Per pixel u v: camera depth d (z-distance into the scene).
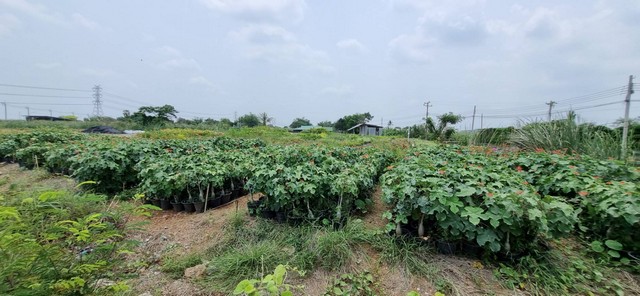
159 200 4.41
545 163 4.59
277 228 3.44
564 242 3.06
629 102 9.43
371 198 4.51
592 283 2.44
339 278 2.60
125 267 2.73
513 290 2.37
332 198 3.77
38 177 6.04
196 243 3.32
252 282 1.31
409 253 2.82
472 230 2.59
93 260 1.68
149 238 3.39
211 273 2.68
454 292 2.37
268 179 3.58
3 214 1.25
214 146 8.69
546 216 2.54
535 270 2.52
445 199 2.71
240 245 3.18
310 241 3.05
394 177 3.35
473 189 2.78
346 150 6.73
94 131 21.94
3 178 6.31
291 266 2.69
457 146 7.50
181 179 4.14
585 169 4.11
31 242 1.26
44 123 25.61
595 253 2.84
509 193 2.71
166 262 2.87
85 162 4.73
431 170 3.60
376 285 2.53
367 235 3.13
